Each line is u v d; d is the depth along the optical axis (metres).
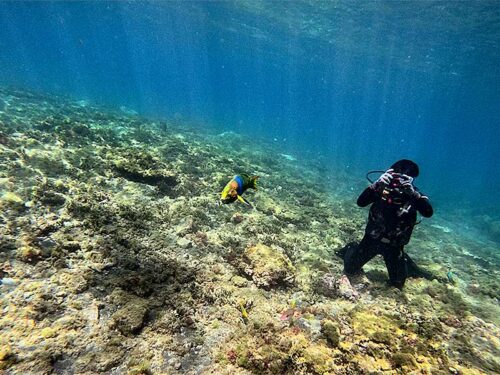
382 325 4.29
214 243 6.43
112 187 7.50
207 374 3.44
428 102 83.19
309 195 13.16
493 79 38.44
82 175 7.47
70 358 3.22
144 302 4.12
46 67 83.94
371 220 6.04
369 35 31.98
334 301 5.57
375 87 77.75
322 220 10.13
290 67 81.25
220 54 93.06
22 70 53.53
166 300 4.31
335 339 3.92
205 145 18.00
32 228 4.84
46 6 63.91
